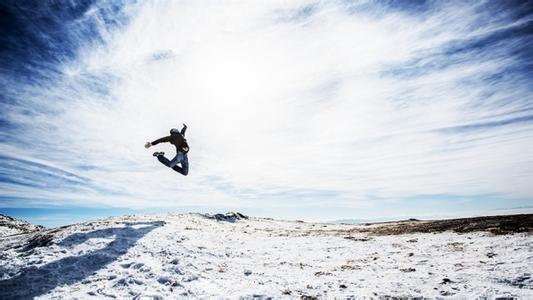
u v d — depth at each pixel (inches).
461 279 312.2
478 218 762.8
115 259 404.8
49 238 502.6
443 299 259.6
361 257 471.8
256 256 483.2
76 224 635.5
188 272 360.8
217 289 311.4
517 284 283.3
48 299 283.9
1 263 404.8
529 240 453.4
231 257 462.6
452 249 472.7
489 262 372.8
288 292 298.2
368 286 311.9
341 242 614.2
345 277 353.7
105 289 309.4
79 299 283.1
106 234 506.3
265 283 334.0
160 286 318.3
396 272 365.7
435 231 659.4
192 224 719.1
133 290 307.3
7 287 317.4
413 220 1163.3
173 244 478.6
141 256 417.7
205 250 473.4
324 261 452.1
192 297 288.0
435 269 365.7
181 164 470.0
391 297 272.4
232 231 735.7
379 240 614.5
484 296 257.6
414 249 503.5
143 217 735.1
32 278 341.4
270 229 911.7
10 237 678.5
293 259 465.1
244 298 283.9
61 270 366.9
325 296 284.0
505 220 659.4
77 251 430.9
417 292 283.0
